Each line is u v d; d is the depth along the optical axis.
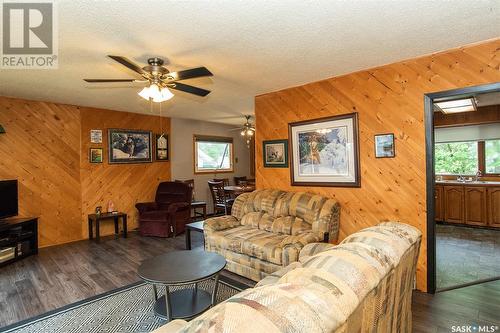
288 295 0.84
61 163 4.73
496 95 4.48
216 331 0.69
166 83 2.71
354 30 2.26
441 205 5.61
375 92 3.15
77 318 2.39
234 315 0.73
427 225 2.82
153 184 6.00
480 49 2.53
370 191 3.21
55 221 4.65
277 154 4.15
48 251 4.25
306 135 3.79
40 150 4.52
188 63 2.95
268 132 4.26
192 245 4.53
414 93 2.89
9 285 3.05
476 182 5.33
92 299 2.72
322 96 3.61
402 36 2.38
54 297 2.77
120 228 5.45
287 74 3.38
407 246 1.54
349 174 3.37
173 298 2.53
